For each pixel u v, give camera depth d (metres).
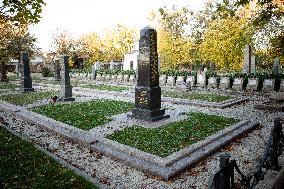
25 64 25.05
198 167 7.82
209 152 8.62
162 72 31.78
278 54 15.16
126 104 17.02
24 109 16.05
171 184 6.79
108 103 17.52
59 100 18.97
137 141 9.55
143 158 8.09
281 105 15.16
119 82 34.62
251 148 9.23
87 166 7.93
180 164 7.62
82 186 6.34
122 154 8.51
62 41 57.97
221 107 16.25
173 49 41.44
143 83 12.91
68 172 7.08
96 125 11.92
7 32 39.31
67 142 10.12
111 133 10.58
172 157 7.92
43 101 19.16
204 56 32.38
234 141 10.05
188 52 41.62
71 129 11.35
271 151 6.67
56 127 11.75
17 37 40.44
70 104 17.44
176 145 9.10
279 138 7.08
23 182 6.55
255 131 11.28
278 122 6.98
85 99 19.97
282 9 13.31
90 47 59.50
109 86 29.12
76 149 9.38
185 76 28.80
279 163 7.21
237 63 28.78
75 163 8.16
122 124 12.02
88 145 9.46
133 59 51.19
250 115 14.12
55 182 6.53
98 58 59.31
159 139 9.75
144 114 12.76
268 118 13.38
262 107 15.54
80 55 61.09
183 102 17.92
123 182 6.92
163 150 8.62
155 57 12.86
